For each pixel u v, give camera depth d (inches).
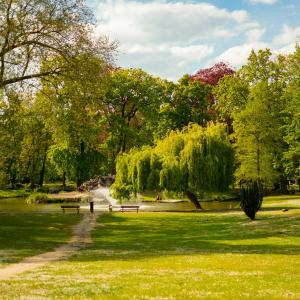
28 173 4109.3
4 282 588.4
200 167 2005.4
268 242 1104.2
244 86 2982.3
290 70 2406.5
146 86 3203.7
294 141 2228.1
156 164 2058.3
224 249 987.3
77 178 3294.8
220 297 481.1
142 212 2034.9
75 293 506.3
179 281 582.2
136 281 583.5
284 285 556.1
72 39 1343.5
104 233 1407.5
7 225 1594.5
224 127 2137.1
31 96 1448.1
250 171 2519.7
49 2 1315.2
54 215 1925.4
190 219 1734.7
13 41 1278.3
